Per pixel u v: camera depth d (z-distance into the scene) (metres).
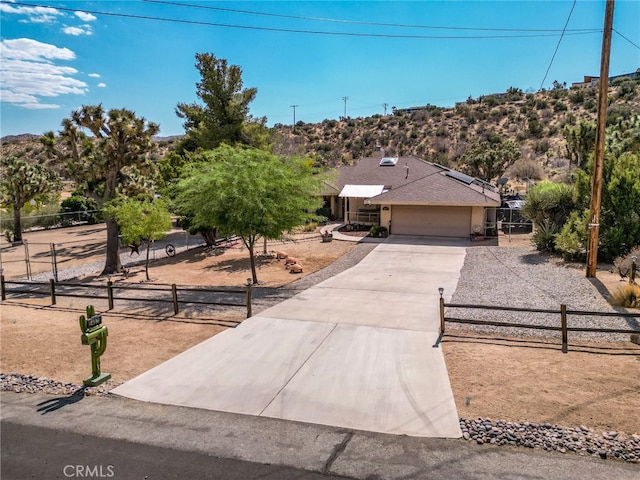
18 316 12.38
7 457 5.56
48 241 30.64
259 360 8.55
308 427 6.17
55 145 19.28
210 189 15.02
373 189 30.67
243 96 31.44
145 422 6.39
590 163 18.20
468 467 5.20
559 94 78.62
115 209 18.08
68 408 6.84
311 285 15.48
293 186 15.91
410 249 23.03
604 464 5.19
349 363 8.31
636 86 68.62
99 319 7.74
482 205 25.20
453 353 8.69
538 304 11.90
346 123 91.00
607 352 8.57
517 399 6.78
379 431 6.03
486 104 84.06
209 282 17.00
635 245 16.67
